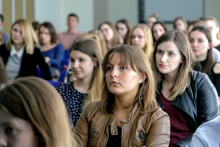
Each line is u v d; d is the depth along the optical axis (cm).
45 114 76
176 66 197
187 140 177
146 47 368
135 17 870
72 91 216
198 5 860
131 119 136
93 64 215
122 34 552
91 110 144
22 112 74
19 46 353
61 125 79
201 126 139
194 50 266
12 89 76
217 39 379
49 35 489
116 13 866
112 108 142
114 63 133
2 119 74
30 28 351
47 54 486
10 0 571
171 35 199
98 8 840
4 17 555
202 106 193
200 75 199
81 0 829
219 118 134
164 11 870
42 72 362
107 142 136
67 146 81
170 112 196
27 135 75
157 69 205
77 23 652
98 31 370
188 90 195
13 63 351
